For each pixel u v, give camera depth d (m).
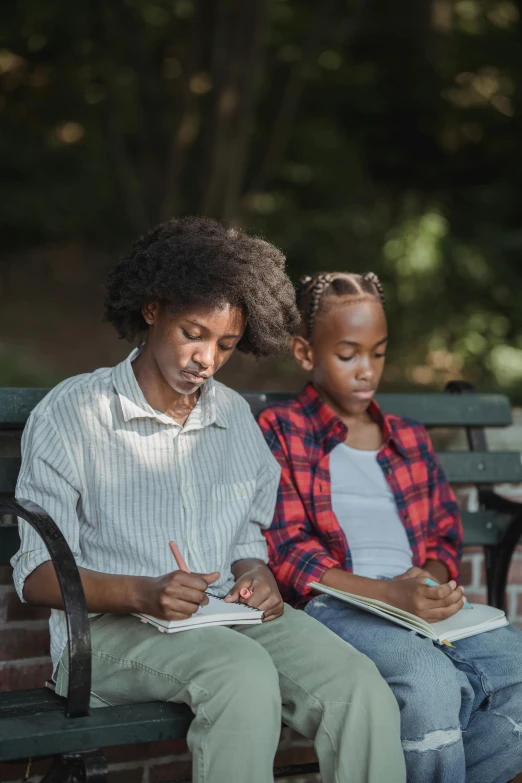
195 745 1.87
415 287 7.52
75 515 2.10
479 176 10.49
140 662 2.02
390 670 2.12
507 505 2.86
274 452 2.57
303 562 2.42
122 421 2.17
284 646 2.11
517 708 2.21
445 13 10.40
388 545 2.56
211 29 6.91
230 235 2.30
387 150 10.54
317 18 8.05
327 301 2.64
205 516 2.25
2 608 2.46
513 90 10.52
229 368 6.95
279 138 8.24
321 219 8.61
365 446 2.68
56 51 8.97
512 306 7.86
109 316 2.40
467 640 2.32
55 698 2.10
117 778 2.57
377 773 1.92
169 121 7.35
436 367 7.36
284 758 2.76
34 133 10.10
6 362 6.34
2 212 9.50
